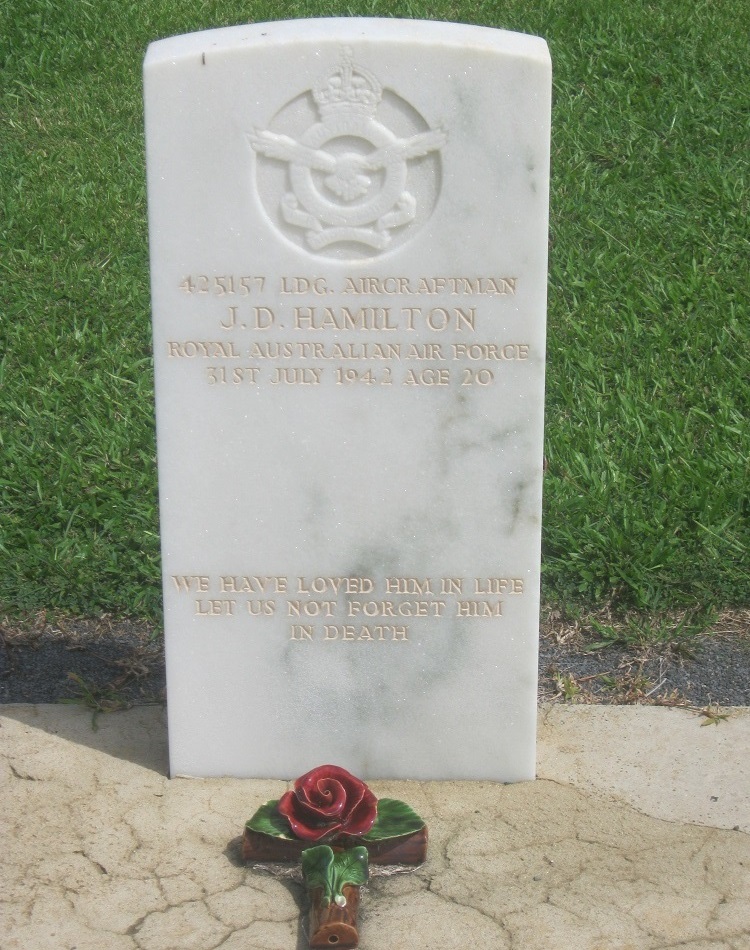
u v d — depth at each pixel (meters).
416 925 2.20
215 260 2.28
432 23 2.26
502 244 2.27
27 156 4.16
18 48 4.77
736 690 2.59
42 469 2.99
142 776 2.42
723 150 4.02
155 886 2.25
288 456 2.33
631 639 2.68
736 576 2.76
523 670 2.38
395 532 2.35
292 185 2.26
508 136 2.24
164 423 2.32
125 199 3.94
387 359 2.30
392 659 2.38
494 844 2.31
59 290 3.50
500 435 2.32
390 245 2.27
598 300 3.40
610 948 2.17
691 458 2.98
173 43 2.25
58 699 2.58
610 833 2.32
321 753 2.42
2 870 2.27
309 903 2.23
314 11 4.86
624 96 4.27
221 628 2.38
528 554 2.35
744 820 2.34
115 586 2.79
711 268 3.50
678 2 4.87
